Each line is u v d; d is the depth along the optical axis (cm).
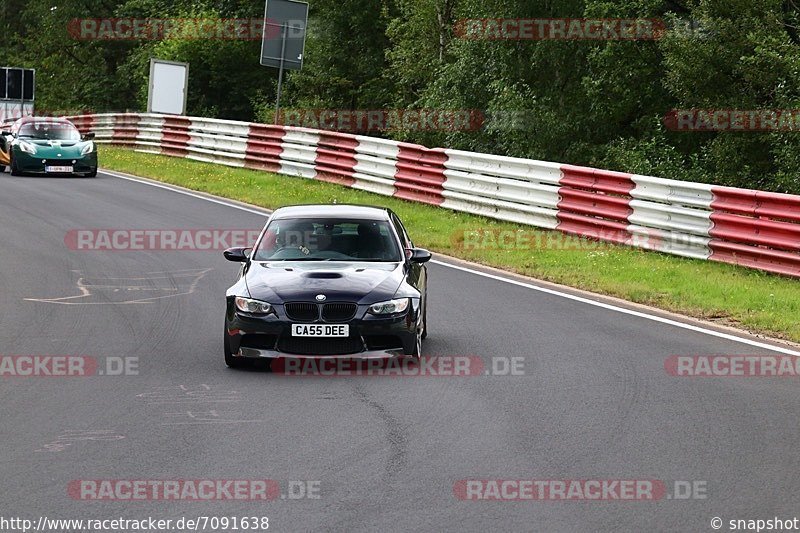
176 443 2769
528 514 2223
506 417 3034
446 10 13212
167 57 16938
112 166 11325
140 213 7831
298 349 3681
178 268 5803
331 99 16062
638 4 9612
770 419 3017
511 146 10069
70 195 8812
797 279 5478
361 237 4119
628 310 4819
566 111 10138
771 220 5744
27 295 5041
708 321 4616
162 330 4322
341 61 16438
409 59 13475
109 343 4078
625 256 6166
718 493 2364
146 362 3781
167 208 8125
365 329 3681
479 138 10619
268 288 3747
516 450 2705
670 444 2761
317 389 3394
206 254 6256
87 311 4684
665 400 3234
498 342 4112
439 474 2500
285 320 3669
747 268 5756
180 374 3606
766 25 8931
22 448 2725
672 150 9556
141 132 12912
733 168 9200
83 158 10138
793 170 8544
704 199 6056
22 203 8250
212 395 3312
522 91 10269
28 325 4394
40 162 10012
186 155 11844
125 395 3309
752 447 2733
